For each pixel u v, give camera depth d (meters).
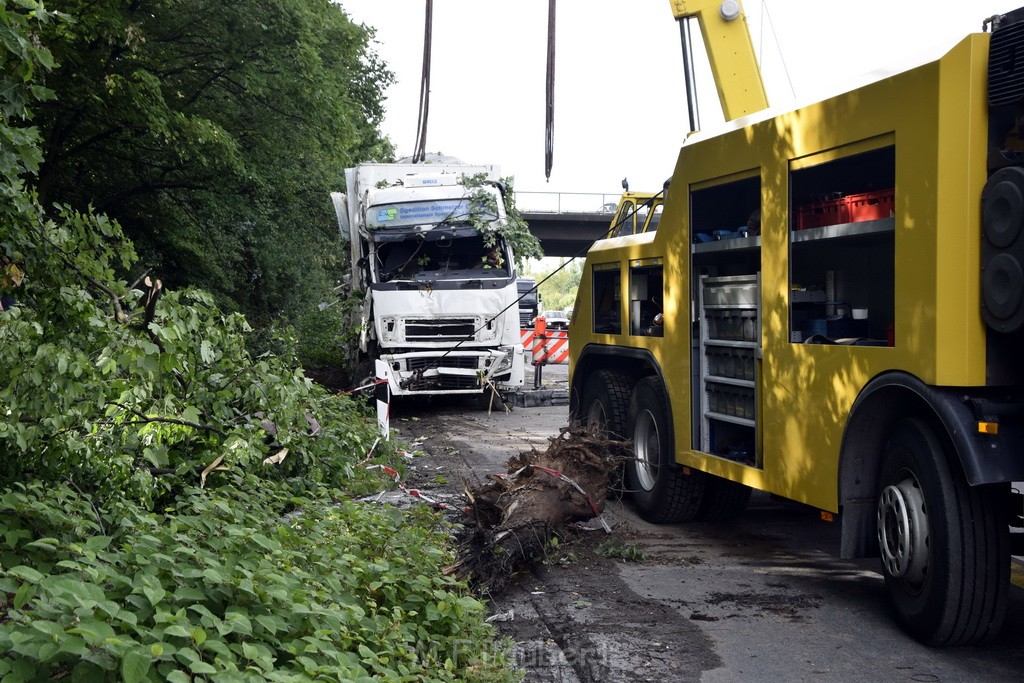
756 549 6.83
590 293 9.20
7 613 3.10
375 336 15.25
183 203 18.61
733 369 6.43
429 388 15.02
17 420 4.52
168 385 5.74
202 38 15.77
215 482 6.14
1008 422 4.31
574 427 7.91
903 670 4.43
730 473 6.33
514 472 7.31
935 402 4.41
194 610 3.29
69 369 4.55
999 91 4.29
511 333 15.24
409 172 16.61
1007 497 4.48
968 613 4.47
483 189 15.32
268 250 19.53
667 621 5.21
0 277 4.60
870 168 5.14
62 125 14.43
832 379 5.20
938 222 4.40
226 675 2.83
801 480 5.50
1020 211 4.12
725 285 6.51
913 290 4.56
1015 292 4.14
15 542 3.69
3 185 4.40
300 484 7.13
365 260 15.52
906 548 4.71
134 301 5.36
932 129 4.44
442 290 14.99
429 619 4.39
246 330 6.43
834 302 5.49
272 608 3.57
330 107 17.30
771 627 5.08
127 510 4.58
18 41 4.07
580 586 5.91
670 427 7.27
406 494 8.12
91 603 2.83
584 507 6.98
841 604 5.49
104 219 5.13
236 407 6.57
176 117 14.29
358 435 9.07
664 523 7.63
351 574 4.50
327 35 17.66
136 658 2.67
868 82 4.93
